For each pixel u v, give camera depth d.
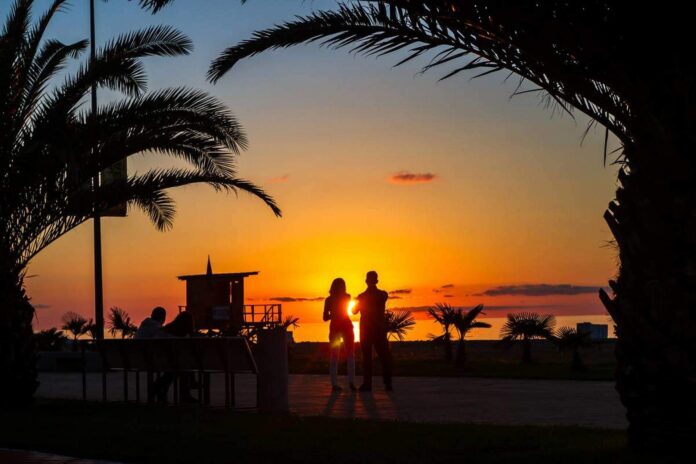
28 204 20.19
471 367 31.39
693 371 9.98
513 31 10.33
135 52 20.39
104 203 20.64
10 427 15.17
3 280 20.19
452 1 10.43
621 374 10.58
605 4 9.95
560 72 10.50
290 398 20.53
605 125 10.80
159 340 18.17
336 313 22.50
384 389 22.69
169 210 24.50
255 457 11.09
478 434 12.89
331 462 10.73
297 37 12.04
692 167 9.82
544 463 10.17
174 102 20.47
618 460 9.94
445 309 33.41
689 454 10.04
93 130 20.06
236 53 12.45
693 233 9.88
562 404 18.31
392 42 11.63
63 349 51.03
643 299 10.27
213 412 16.94
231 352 17.00
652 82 10.05
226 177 21.45
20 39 19.88
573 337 29.80
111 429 14.12
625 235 10.40
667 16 9.80
